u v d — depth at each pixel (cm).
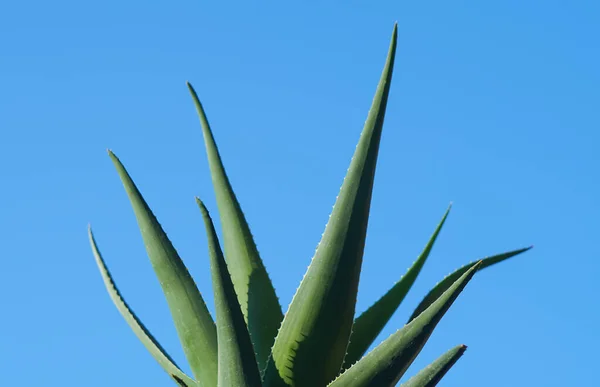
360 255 218
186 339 231
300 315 219
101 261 241
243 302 239
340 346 219
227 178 246
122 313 238
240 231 242
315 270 218
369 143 217
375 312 234
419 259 238
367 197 218
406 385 207
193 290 233
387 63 215
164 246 235
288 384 218
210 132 247
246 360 207
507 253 235
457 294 208
